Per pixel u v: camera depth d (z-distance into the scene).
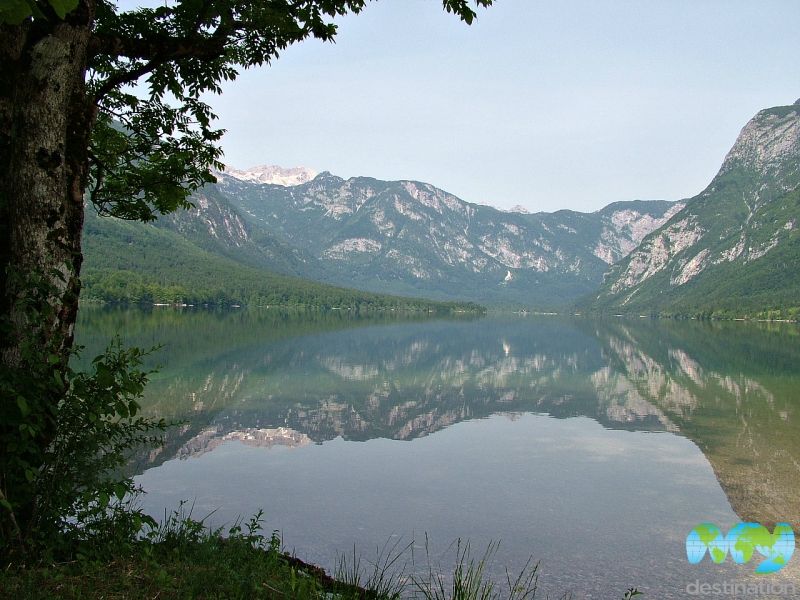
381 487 19.30
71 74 6.27
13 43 6.11
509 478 20.70
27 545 6.25
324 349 72.88
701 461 23.45
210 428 27.25
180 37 8.98
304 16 9.62
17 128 6.09
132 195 11.97
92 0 6.45
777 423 31.30
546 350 83.94
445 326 167.50
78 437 6.58
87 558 6.66
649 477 21.06
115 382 6.48
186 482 19.06
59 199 6.21
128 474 19.67
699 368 58.91
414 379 48.72
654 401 38.66
